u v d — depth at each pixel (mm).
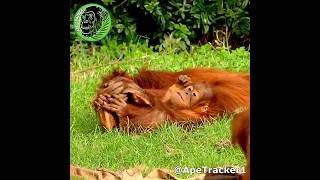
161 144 12375
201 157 11875
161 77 13234
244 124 10648
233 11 13773
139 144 12344
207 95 12969
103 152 12227
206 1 13773
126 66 13734
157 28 13867
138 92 12742
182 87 13016
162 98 12938
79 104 13180
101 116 12703
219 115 12953
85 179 11609
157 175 11773
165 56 13789
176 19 13867
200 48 13828
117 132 12617
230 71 13477
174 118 12773
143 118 12672
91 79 13539
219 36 13953
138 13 13828
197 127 12750
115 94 12711
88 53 13875
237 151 11891
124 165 12023
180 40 13883
